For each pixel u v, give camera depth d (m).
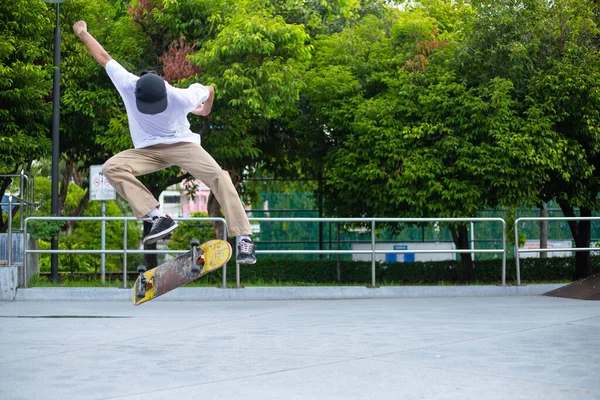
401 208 13.48
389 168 12.92
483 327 6.55
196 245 5.70
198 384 4.32
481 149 12.42
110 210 23.19
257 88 12.02
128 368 4.82
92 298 9.48
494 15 12.95
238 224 5.36
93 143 14.60
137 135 5.28
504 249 10.30
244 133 13.49
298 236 18.98
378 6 17.53
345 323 7.00
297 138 15.09
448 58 13.38
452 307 8.43
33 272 11.56
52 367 4.87
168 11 13.19
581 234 14.72
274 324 7.00
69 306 8.75
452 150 12.77
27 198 12.62
